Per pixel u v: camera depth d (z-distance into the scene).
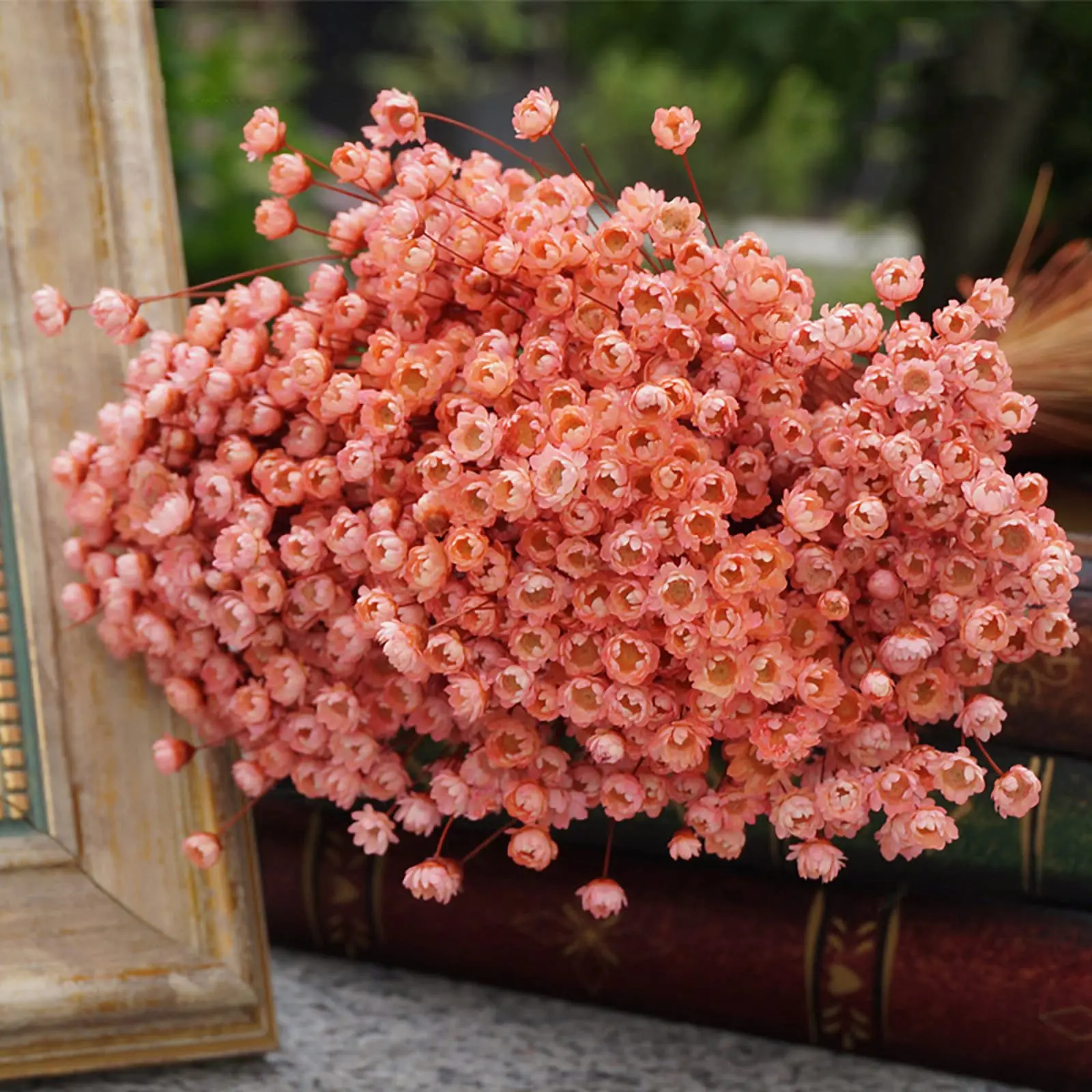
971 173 1.75
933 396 0.51
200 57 1.42
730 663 0.52
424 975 0.62
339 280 0.55
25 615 0.58
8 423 0.58
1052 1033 0.56
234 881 0.59
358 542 0.53
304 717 0.55
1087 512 0.59
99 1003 0.57
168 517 0.54
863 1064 0.58
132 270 0.59
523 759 0.53
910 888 0.58
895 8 1.67
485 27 2.84
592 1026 0.60
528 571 0.52
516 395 0.54
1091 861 0.56
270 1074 0.58
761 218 2.95
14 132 0.58
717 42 1.82
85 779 0.58
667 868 0.59
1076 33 1.65
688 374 0.54
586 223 0.56
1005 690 0.56
